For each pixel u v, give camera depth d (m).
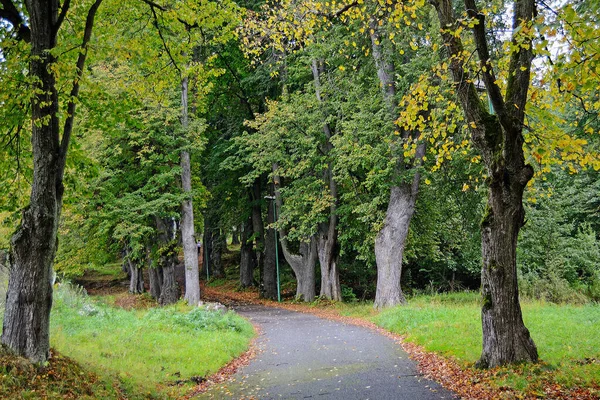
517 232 8.25
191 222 24.28
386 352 11.09
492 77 7.35
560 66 6.16
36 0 7.58
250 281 37.16
